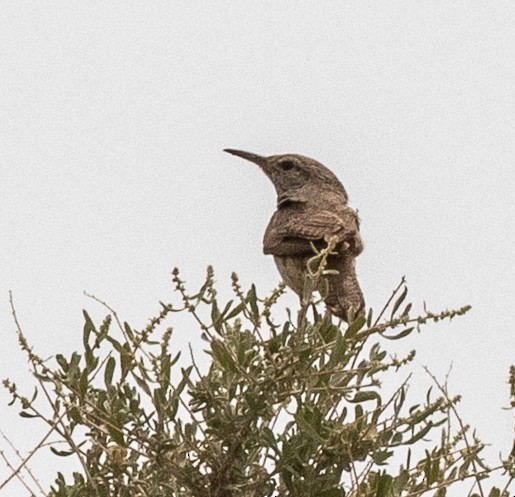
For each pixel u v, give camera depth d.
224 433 9.06
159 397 9.01
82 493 9.30
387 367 9.32
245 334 9.12
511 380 9.24
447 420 9.34
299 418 8.77
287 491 9.38
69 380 9.13
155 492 9.14
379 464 9.14
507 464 9.04
